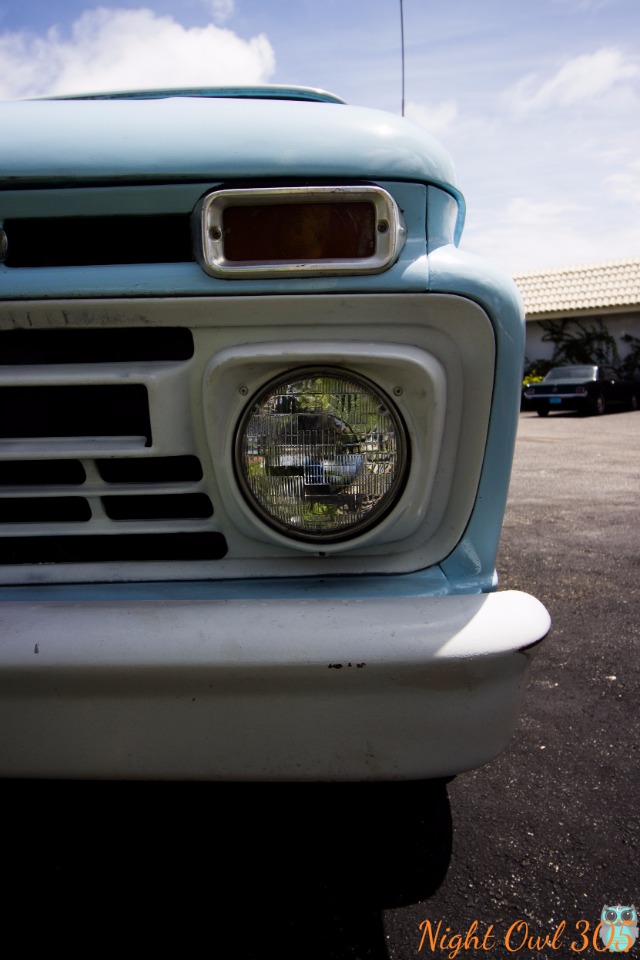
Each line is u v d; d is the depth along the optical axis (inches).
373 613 39.9
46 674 39.4
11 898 52.1
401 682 39.2
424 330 42.1
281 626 39.2
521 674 41.6
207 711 40.3
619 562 129.8
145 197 41.3
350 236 40.8
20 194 41.5
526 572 124.3
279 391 42.6
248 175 40.9
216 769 41.3
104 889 52.9
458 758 41.2
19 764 42.1
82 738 41.3
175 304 41.2
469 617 40.4
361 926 49.4
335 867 55.1
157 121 42.0
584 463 265.7
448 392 43.6
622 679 83.7
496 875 54.1
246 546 46.4
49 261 42.9
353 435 43.0
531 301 784.9
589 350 754.2
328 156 41.0
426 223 42.5
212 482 45.1
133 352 44.1
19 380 43.1
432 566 46.9
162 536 47.1
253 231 40.7
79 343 44.1
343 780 41.4
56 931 49.0
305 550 44.3
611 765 67.5
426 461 43.4
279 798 63.2
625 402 593.9
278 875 54.2
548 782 65.1
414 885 53.1
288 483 43.4
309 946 47.7
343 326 41.9
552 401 553.6
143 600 42.1
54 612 40.8
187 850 57.0
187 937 48.4
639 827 59.1
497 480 46.1
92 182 41.3
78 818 60.9
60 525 46.4
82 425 45.3
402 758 40.9
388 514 44.0
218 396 42.3
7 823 60.4
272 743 40.7
